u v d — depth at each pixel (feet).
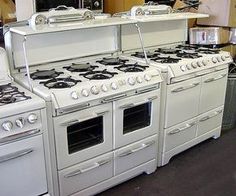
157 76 7.45
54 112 5.87
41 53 7.38
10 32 6.68
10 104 5.32
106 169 7.24
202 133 9.72
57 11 6.74
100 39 8.38
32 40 7.14
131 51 9.17
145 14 8.50
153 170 8.43
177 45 10.48
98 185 7.22
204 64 8.62
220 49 10.44
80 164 6.66
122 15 8.45
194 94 8.78
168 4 10.48
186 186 7.90
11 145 5.32
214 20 10.72
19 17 7.54
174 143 8.79
